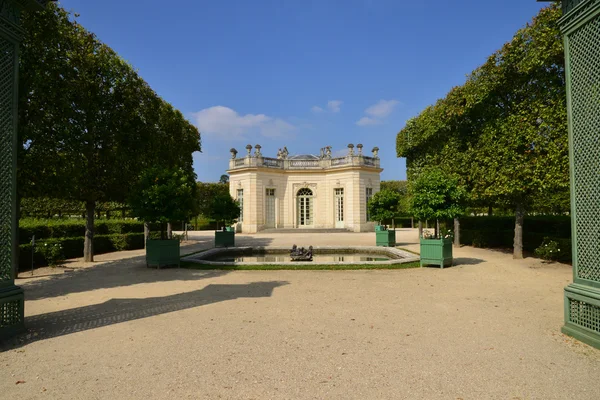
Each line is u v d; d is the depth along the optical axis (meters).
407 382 3.43
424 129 16.95
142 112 14.19
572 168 4.84
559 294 7.13
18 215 10.00
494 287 7.86
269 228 31.08
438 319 5.47
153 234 19.48
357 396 3.18
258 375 3.61
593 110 4.54
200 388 3.35
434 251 10.76
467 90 12.97
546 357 4.02
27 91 9.07
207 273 10.07
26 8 5.19
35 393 3.28
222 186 39.16
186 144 21.95
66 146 10.29
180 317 5.68
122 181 13.20
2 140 4.82
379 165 32.16
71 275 10.11
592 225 4.54
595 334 4.34
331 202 31.58
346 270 10.41
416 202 11.12
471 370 3.68
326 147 33.06
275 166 31.83
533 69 10.56
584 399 3.11
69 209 26.56
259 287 8.01
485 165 12.48
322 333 4.85
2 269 4.84
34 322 5.50
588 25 4.59
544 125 10.12
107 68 12.51
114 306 6.44
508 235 15.52
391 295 7.14
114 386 3.40
